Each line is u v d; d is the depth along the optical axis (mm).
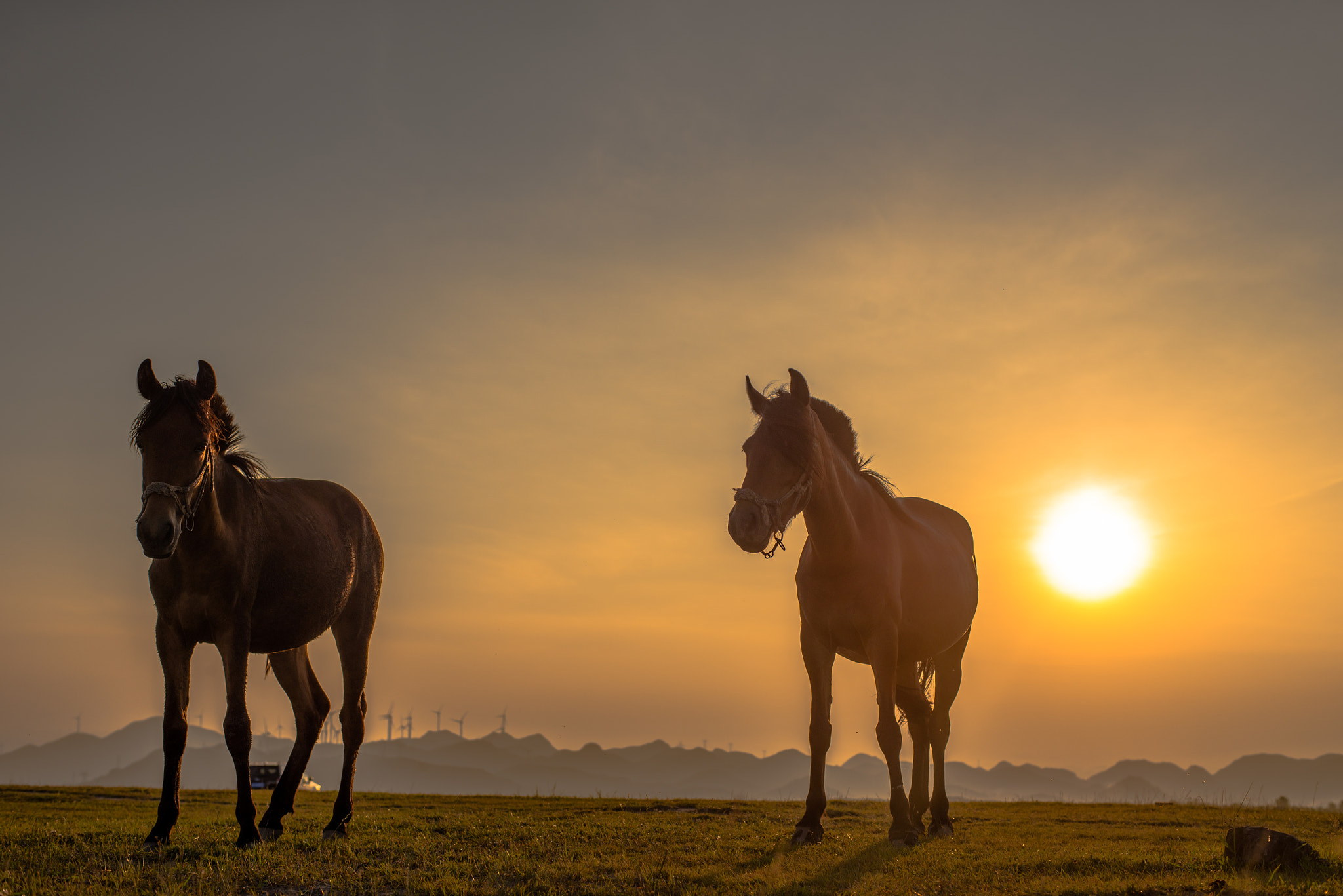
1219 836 9547
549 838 8125
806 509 7855
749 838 8336
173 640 7402
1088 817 12359
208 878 5961
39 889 5586
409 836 8156
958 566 9586
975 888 5797
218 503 7422
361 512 9641
